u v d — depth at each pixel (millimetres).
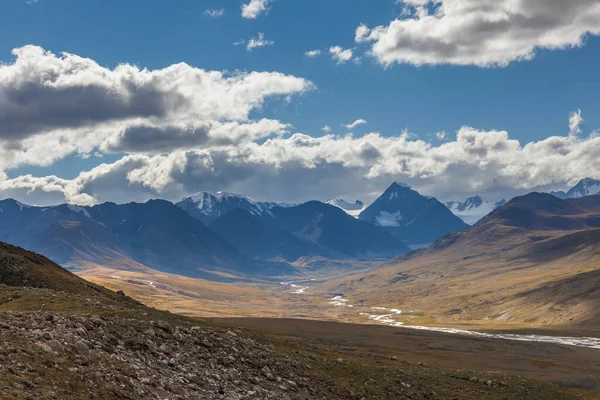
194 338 46125
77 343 34250
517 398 69750
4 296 66062
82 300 65875
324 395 46031
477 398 62750
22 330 34938
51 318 39219
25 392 25781
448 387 65125
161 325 46344
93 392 28859
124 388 31125
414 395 55781
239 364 44812
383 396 52062
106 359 34469
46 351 31875
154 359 38344
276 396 40656
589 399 86812
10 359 29016
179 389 34438
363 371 59375
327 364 57688
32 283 85125
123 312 61031
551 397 76188
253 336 72688
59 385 28094
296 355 57250
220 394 36719
